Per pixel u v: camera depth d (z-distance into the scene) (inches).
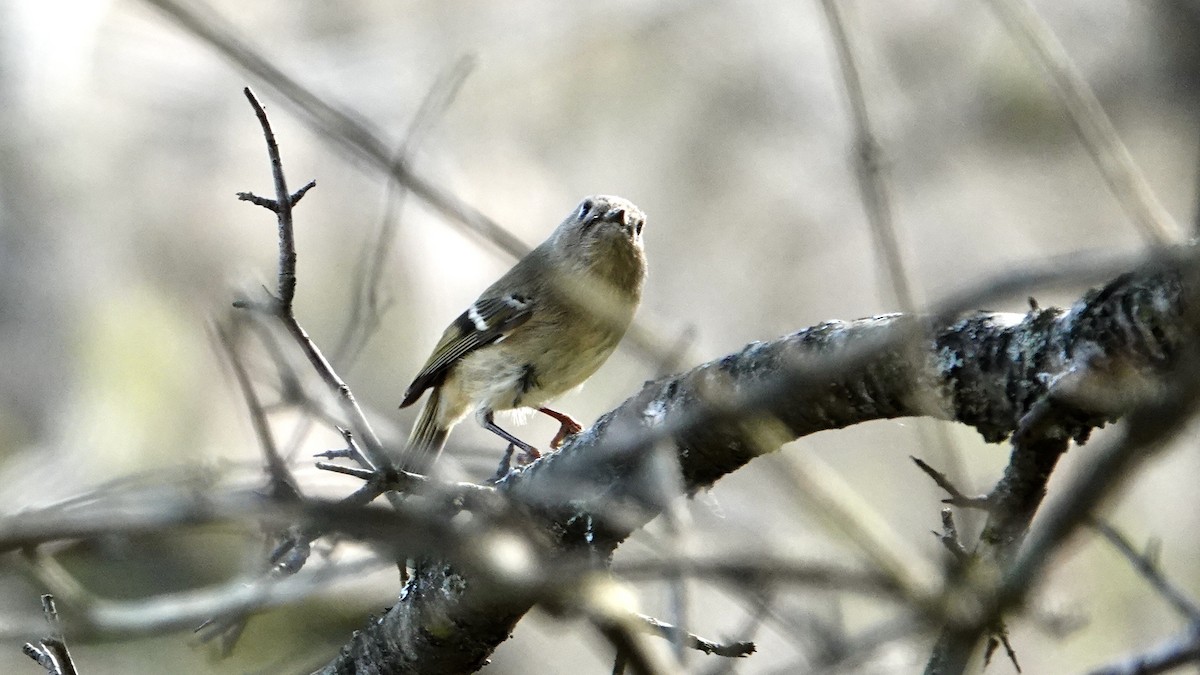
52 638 191.9
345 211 684.1
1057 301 373.7
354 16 689.6
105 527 139.4
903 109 697.0
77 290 586.9
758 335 704.4
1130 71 640.4
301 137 682.8
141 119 642.2
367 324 273.9
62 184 588.4
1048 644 462.9
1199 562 528.7
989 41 692.1
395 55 680.4
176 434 594.2
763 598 189.8
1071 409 159.6
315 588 175.5
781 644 340.2
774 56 738.8
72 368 576.4
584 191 722.2
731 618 374.3
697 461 206.7
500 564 152.7
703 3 740.0
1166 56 626.5
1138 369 160.7
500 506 200.4
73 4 590.6
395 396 650.2
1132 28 640.4
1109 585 488.4
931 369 184.5
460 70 457.7
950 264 683.4
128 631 175.0
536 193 708.0
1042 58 277.3
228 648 203.0
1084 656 464.8
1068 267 133.6
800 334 200.7
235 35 365.1
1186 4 609.3
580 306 369.1
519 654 573.3
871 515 229.1
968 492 187.5
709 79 743.7
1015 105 687.7
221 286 621.9
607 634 167.9
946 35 698.8
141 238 628.7
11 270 565.9
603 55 735.7
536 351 374.0
